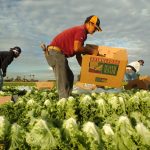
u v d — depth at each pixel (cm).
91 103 217
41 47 298
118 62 296
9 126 122
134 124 152
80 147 118
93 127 127
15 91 438
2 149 117
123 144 127
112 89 326
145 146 128
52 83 598
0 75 442
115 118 164
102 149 123
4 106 226
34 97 296
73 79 299
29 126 123
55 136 117
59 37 298
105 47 312
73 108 212
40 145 114
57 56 292
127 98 259
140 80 397
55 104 223
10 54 439
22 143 117
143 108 239
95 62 294
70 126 125
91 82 297
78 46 292
